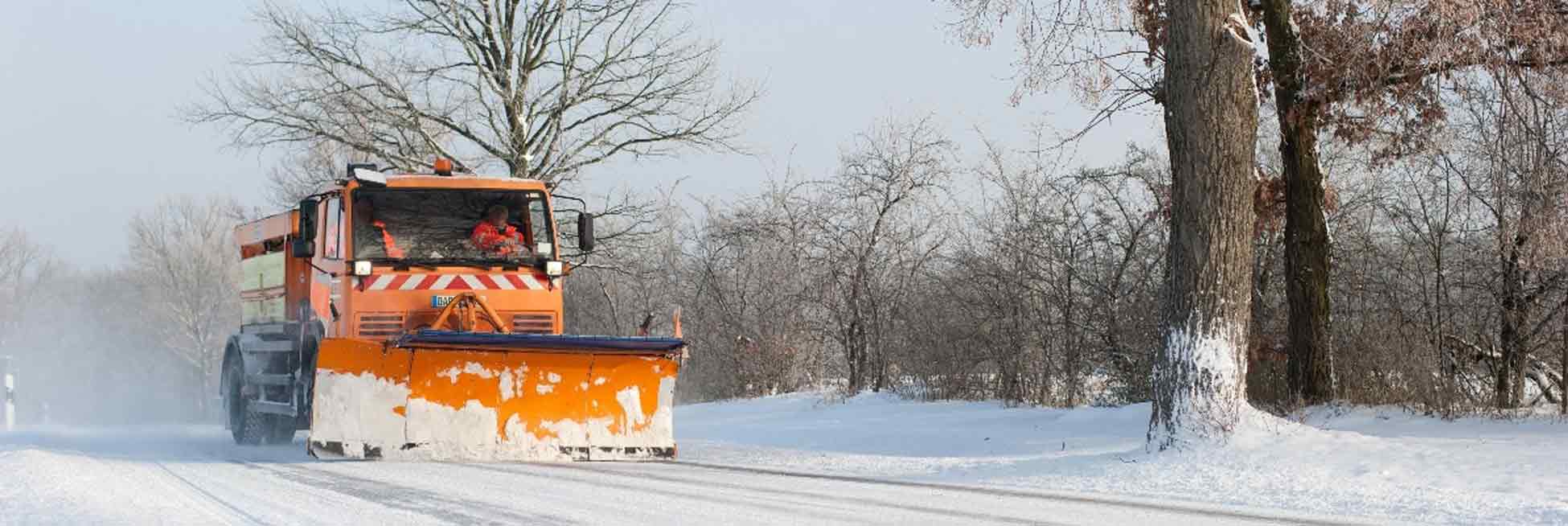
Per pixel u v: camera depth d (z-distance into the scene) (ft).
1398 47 55.72
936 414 72.84
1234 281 44.06
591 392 47.67
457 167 108.78
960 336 82.53
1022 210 80.43
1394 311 62.18
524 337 45.78
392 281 48.65
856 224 99.55
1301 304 61.62
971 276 82.53
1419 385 56.39
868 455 49.83
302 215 50.44
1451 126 58.08
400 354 45.75
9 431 78.43
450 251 49.65
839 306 100.94
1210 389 43.45
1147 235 77.66
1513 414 53.36
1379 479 36.70
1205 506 31.89
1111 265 78.69
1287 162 62.08
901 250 98.37
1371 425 53.47
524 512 29.58
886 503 31.91
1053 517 29.09
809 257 102.27
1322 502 32.71
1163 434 44.16
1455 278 63.31
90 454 50.78
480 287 49.39
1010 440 55.57
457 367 46.42
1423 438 45.32
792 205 104.01
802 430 65.62
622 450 47.57
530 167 109.81
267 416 58.08
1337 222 69.10
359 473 40.57
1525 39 53.78
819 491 35.06
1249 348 65.36
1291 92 60.64
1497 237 60.13
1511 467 37.65
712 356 116.98
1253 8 61.52
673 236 123.65
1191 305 44.14
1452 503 31.71
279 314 57.21
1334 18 58.49
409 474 40.27
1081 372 79.41
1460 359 61.00
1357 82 57.62
